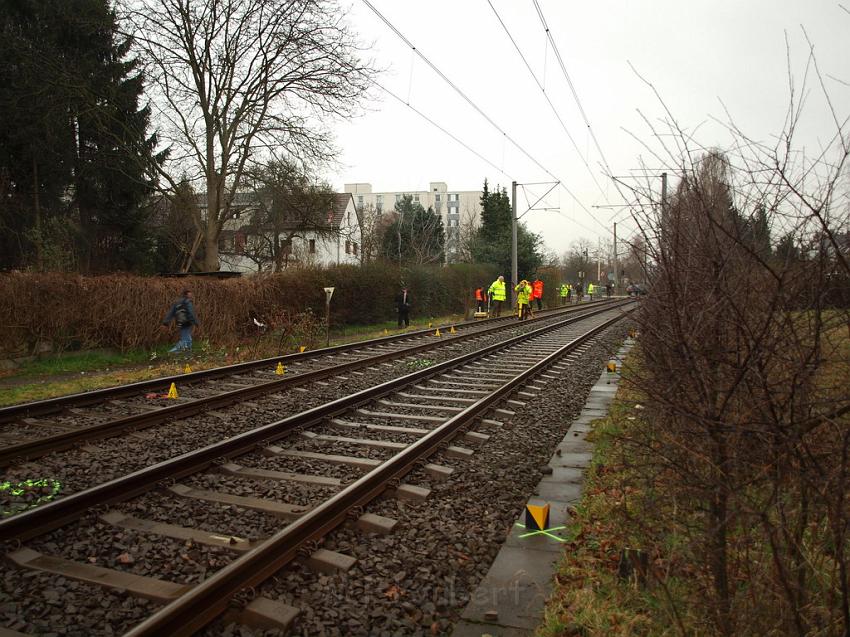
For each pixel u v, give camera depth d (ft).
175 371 46.50
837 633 8.75
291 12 75.51
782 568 8.73
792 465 9.23
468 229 238.07
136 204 103.30
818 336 9.17
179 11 74.23
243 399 32.73
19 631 11.46
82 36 86.53
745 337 9.76
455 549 15.51
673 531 12.26
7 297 45.78
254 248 134.31
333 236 117.50
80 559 14.44
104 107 79.25
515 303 125.80
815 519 9.39
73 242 78.84
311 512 15.46
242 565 12.69
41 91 73.61
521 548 15.39
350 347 58.03
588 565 14.26
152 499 18.22
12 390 37.93
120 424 25.61
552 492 19.49
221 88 79.77
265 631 11.73
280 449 23.39
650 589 12.03
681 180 11.71
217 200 83.82
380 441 25.04
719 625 9.91
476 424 28.19
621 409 28.58
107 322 52.44
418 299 109.50
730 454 9.95
